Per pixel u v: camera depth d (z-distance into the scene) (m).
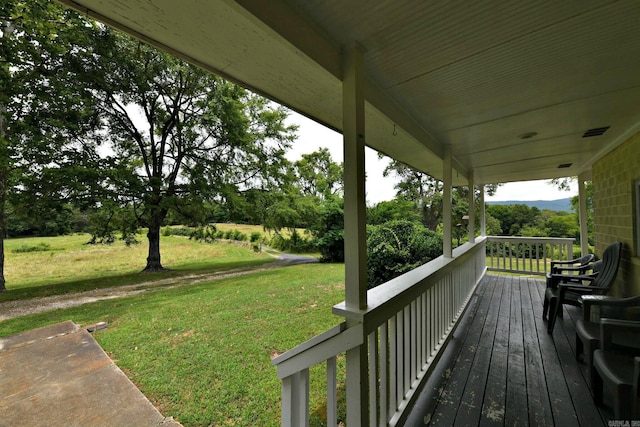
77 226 11.05
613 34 1.36
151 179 8.95
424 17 1.23
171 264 11.69
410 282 1.82
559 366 2.18
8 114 6.47
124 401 2.19
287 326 3.90
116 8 1.02
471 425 1.57
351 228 1.39
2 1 5.26
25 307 5.31
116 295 6.14
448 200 3.10
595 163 4.04
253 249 15.13
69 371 2.67
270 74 1.50
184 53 1.32
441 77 1.76
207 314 4.56
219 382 2.55
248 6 0.98
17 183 6.58
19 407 2.13
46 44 6.41
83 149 8.02
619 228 3.28
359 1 1.14
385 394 1.44
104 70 7.76
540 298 4.05
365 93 1.72
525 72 1.71
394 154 3.26
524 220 13.07
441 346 2.30
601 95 2.03
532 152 3.63
